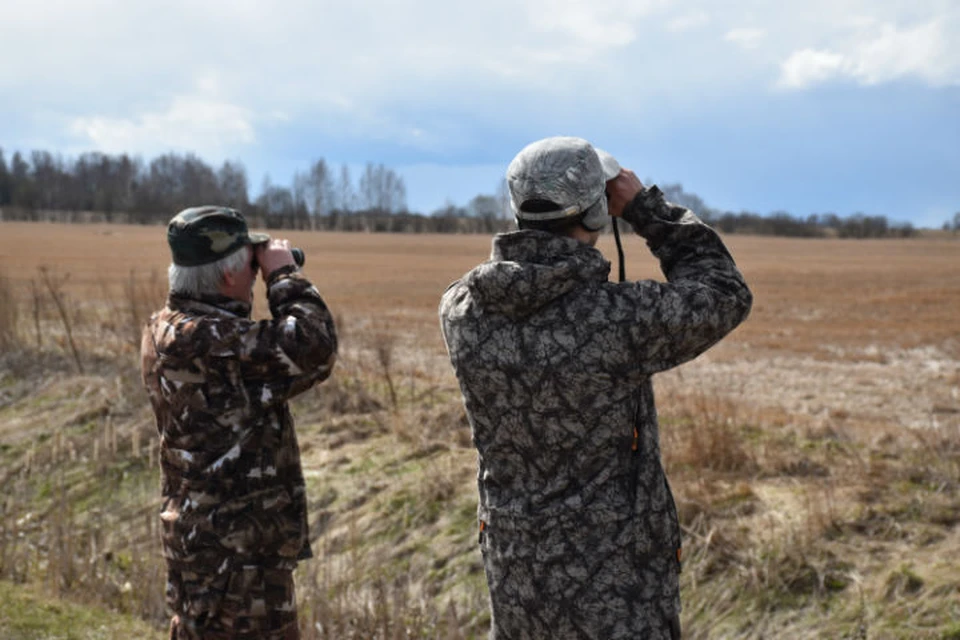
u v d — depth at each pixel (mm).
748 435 5930
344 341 9938
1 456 7324
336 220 104938
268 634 2510
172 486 2553
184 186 114750
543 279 1927
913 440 5531
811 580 4094
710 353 12414
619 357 1926
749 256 51062
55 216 101250
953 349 12875
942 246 71500
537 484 2039
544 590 2006
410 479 5918
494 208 107562
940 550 4090
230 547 2461
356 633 4305
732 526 4602
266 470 2506
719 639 4020
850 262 43656
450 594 4793
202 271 2506
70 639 4047
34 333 10453
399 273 33469
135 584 5012
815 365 11297
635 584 1982
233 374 2438
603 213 2066
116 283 22656
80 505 6512
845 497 4664
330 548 5434
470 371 2074
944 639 3518
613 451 1998
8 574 5066
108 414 7801
